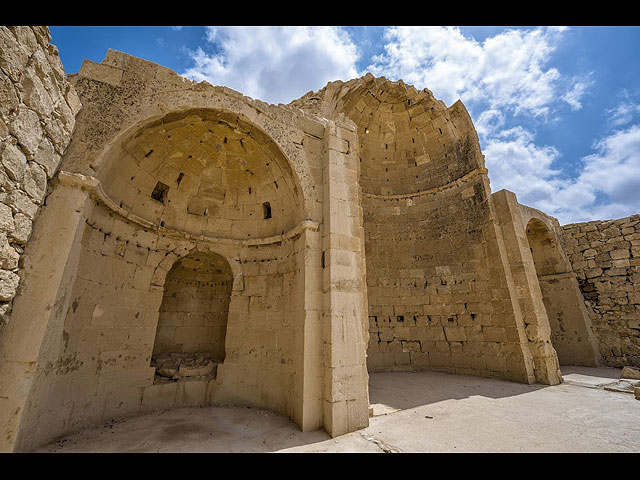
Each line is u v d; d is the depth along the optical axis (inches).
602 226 512.1
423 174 548.4
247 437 190.9
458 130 523.5
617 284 481.4
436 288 475.2
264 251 312.0
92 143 198.8
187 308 344.5
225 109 255.4
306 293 233.3
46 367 162.1
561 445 168.1
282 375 253.6
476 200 468.1
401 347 467.2
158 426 210.4
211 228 318.7
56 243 167.3
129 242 257.9
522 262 409.4
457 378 393.4
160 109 231.9
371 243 520.4
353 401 208.5
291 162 267.7
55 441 174.6
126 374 238.4
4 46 126.2
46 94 159.0
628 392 296.0
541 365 364.8
